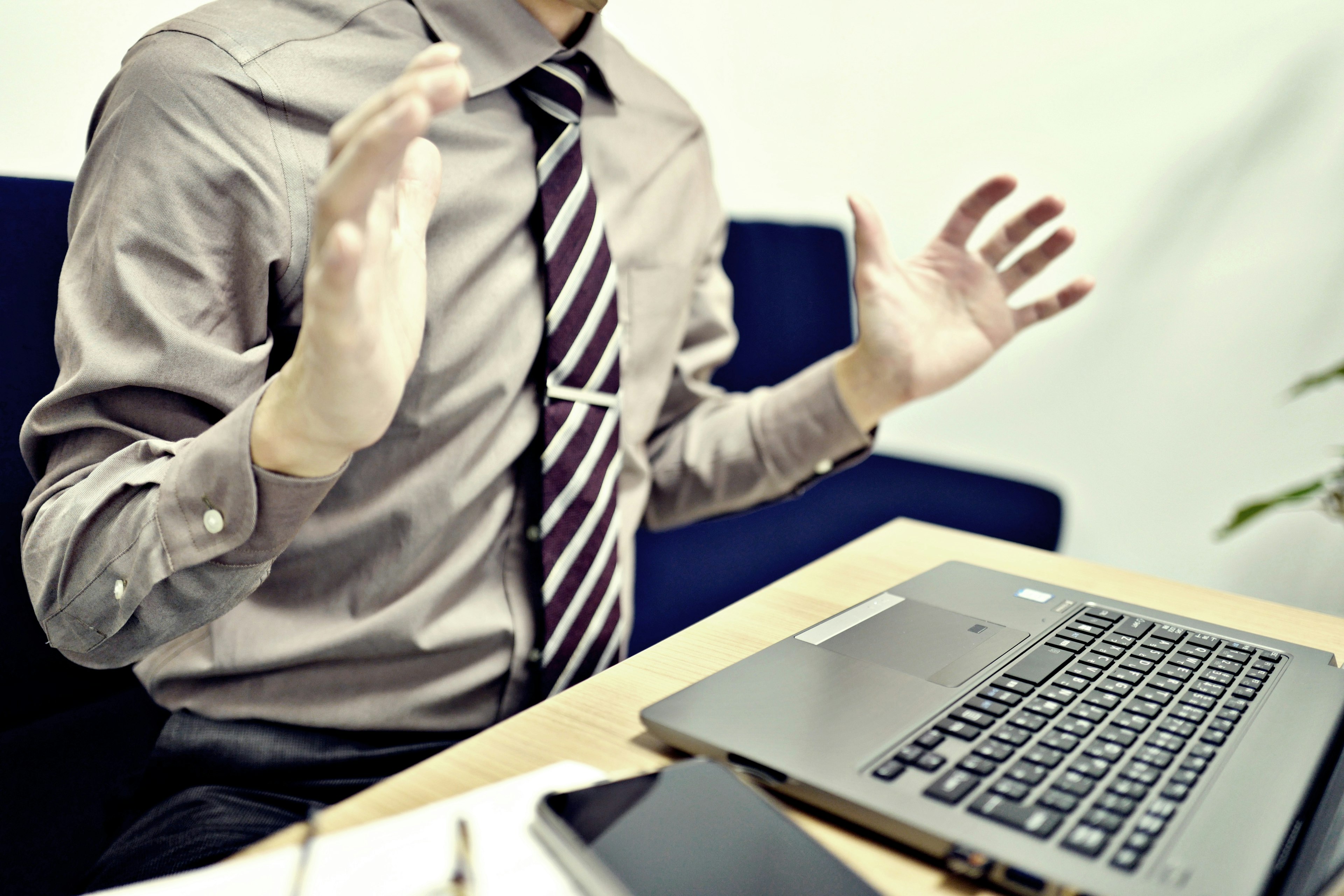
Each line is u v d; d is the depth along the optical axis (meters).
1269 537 1.56
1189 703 0.41
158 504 0.46
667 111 0.83
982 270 0.73
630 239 0.77
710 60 1.53
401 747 0.64
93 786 0.73
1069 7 1.58
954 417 1.82
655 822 0.33
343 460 0.44
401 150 0.32
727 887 0.30
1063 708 0.41
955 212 0.71
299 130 0.58
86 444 0.54
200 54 0.56
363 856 0.31
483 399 0.64
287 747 0.61
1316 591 1.53
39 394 0.71
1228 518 1.60
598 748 0.41
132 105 0.55
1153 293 1.60
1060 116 1.63
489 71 0.65
